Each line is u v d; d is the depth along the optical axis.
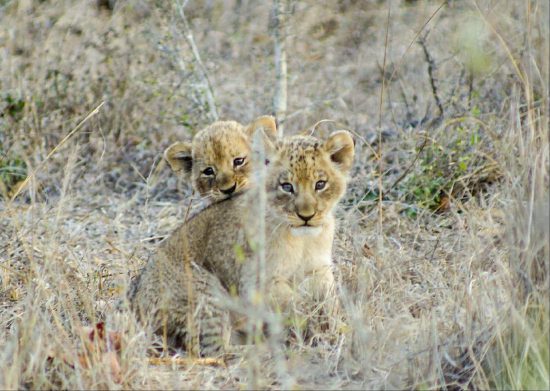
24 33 19.19
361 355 9.80
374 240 13.30
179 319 11.05
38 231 14.26
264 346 9.98
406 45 19.42
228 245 11.12
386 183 15.54
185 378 9.82
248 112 19.11
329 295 11.05
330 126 18.33
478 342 9.54
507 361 8.94
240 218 11.04
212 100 18.36
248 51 20.56
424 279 11.93
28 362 9.56
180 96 18.31
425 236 13.98
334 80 19.78
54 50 18.98
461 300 10.46
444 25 18.95
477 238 11.66
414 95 18.14
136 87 18.41
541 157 9.10
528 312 9.17
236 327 11.08
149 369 9.87
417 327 10.05
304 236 11.02
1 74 18.70
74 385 9.32
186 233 11.59
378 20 20.70
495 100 16.31
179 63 18.61
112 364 9.55
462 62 16.83
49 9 19.59
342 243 13.12
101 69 18.69
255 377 9.02
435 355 9.30
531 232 9.15
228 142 14.34
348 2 20.97
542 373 8.74
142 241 14.42
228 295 11.20
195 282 11.04
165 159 14.79
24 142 17.73
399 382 9.36
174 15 19.31
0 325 11.09
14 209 14.52
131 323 10.06
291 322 10.67
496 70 15.77
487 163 14.95
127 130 18.14
